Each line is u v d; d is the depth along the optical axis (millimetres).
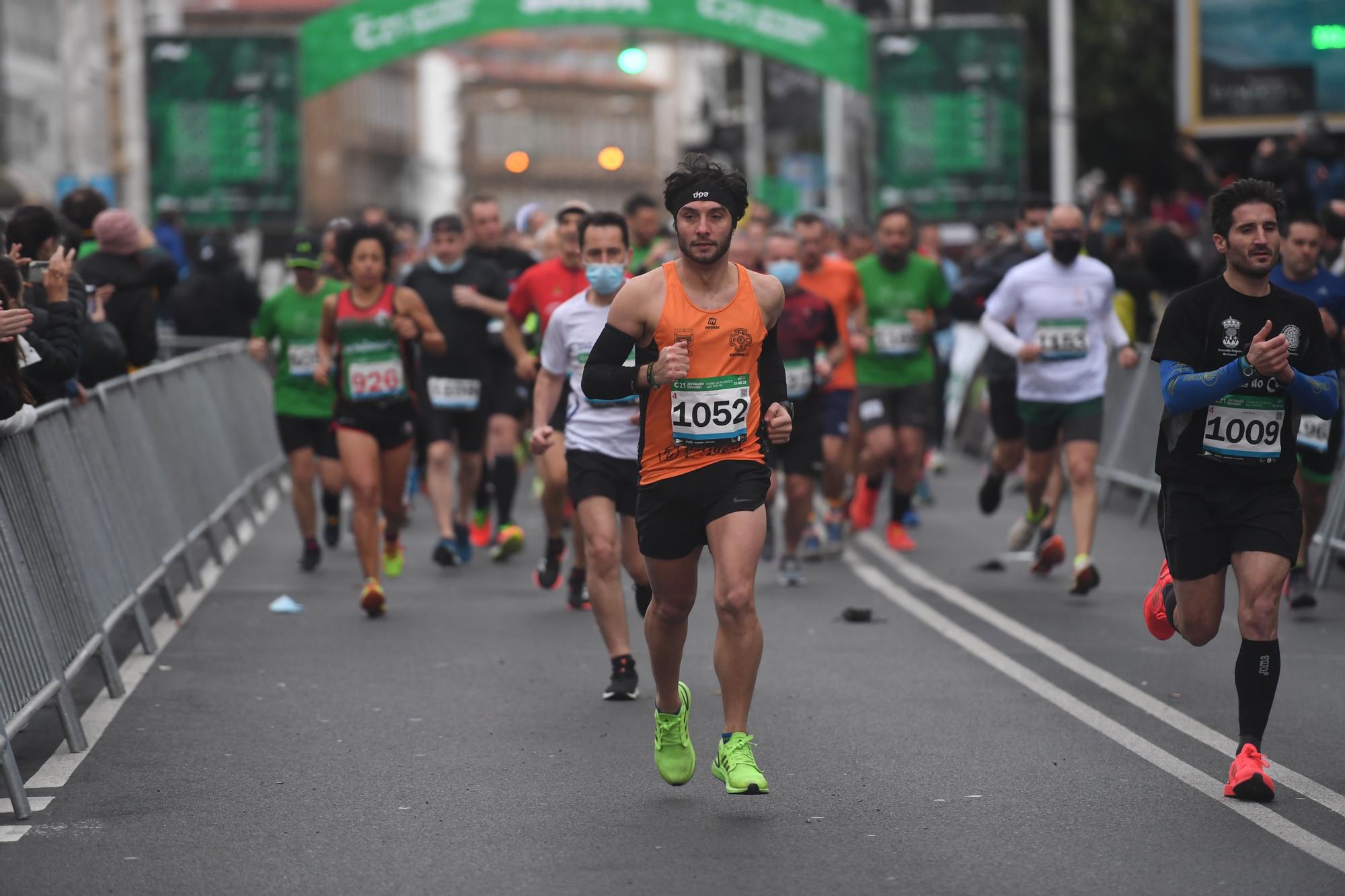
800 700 23438
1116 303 47531
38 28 151500
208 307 53156
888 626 29000
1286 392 18750
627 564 24250
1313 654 26344
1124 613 30109
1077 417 31656
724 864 16344
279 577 34625
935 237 59000
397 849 16906
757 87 129625
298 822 17844
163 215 58781
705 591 32531
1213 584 19125
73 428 24625
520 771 19844
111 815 18156
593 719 22406
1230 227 18719
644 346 18078
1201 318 18922
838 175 100750
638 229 36125
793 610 30562
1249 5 64250
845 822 17703
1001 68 81125
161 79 81625
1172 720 22109
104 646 23766
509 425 36188
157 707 23250
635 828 17562
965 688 24125
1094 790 18781
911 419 37906
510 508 36312
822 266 35500
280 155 81812
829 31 82938
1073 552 37938
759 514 17938
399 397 30234
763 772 19672
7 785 18062
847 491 45688
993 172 81375
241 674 25438
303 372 35031
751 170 130000
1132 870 16062
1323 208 33781
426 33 83125
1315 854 16453
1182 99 64938
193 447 35312
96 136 166625
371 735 21609
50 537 22047
